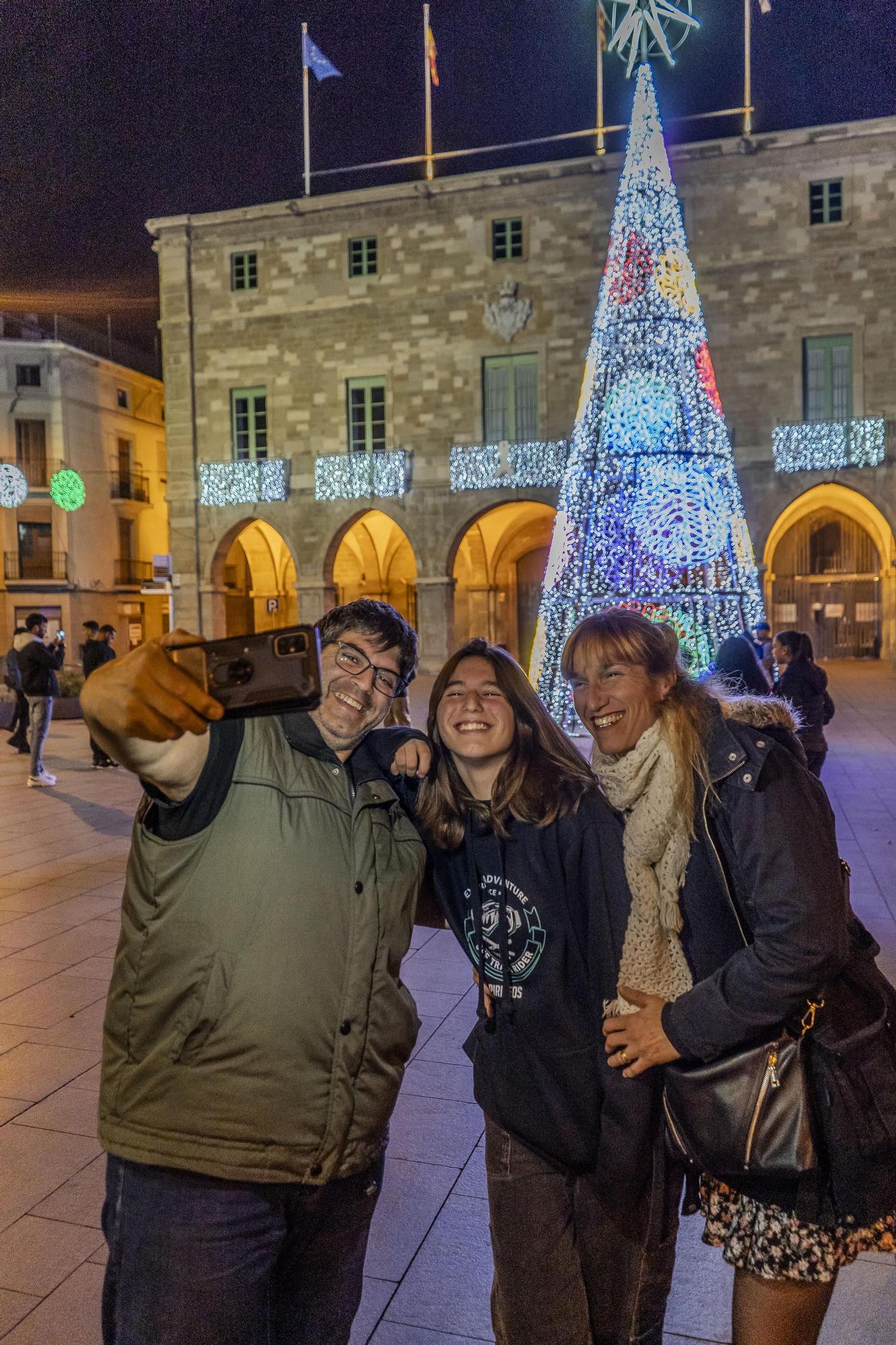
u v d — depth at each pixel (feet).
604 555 44.01
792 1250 7.04
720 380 91.71
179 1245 6.28
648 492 42.78
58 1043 16.06
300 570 104.17
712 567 44.27
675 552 43.04
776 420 90.58
